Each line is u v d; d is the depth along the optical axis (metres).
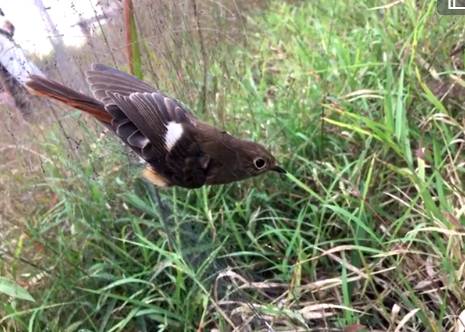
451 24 0.49
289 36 0.62
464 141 0.40
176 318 0.38
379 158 0.43
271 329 0.35
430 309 0.36
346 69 0.48
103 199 0.42
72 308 0.40
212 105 0.46
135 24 0.42
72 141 0.44
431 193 0.41
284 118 0.47
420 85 0.45
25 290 0.37
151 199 0.42
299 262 0.37
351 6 0.60
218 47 0.49
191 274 0.36
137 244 0.38
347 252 0.40
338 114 0.46
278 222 0.42
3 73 0.43
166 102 0.32
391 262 0.38
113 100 0.31
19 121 0.44
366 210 0.40
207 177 0.32
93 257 0.41
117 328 0.38
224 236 0.41
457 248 0.35
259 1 0.68
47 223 0.43
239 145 0.32
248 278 0.40
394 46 0.49
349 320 0.35
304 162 0.44
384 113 0.44
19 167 0.45
